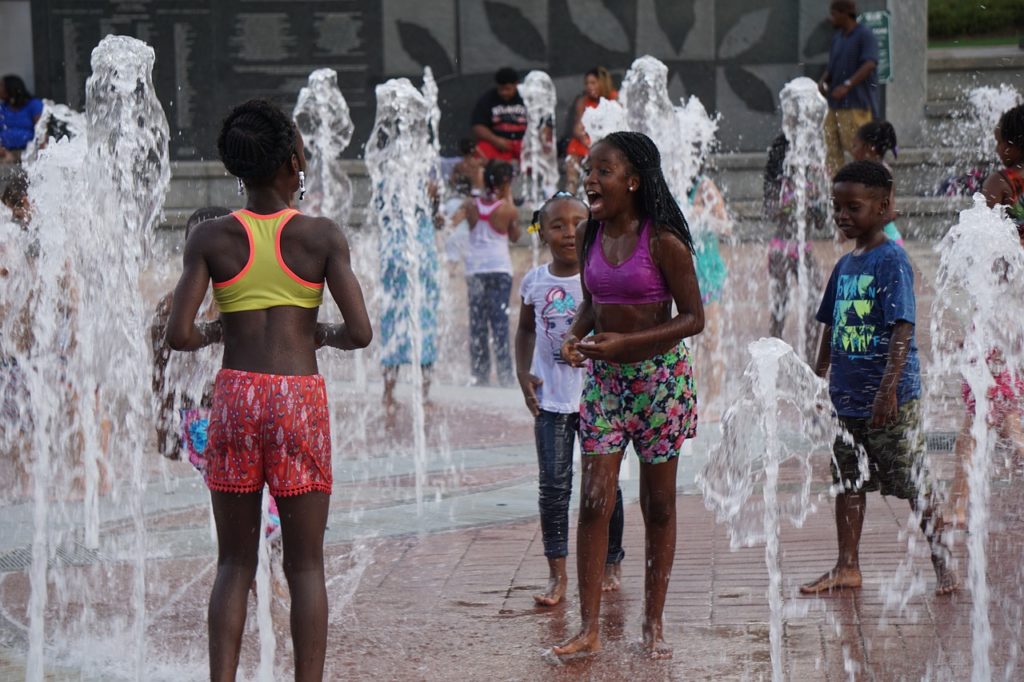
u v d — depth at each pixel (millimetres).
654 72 14078
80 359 8719
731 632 5754
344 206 22578
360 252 19375
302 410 4773
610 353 5348
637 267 5441
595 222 5645
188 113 24938
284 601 6309
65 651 5789
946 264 6895
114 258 8602
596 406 5578
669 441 5547
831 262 15867
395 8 25016
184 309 4762
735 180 24016
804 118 19391
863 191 6191
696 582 6473
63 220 8586
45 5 24625
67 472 9062
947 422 9570
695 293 5492
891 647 5488
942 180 21672
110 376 8758
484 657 5559
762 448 9312
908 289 6094
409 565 6984
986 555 6633
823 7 24688
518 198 22703
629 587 6543
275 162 4848
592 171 5441
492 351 15266
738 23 24906
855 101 19297
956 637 5582
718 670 5305
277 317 4801
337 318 12938
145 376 9219
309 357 4867
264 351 4785
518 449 10305
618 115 13953
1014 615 5824
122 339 8695
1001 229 6574
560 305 6266
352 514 8148
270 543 5941
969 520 6727
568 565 6938
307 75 25062
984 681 5070
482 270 13594
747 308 16203
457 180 17578
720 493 8234
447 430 11211
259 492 4836
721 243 22391
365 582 6688
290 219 4855
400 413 12086
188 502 8641
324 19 24938
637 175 5422
